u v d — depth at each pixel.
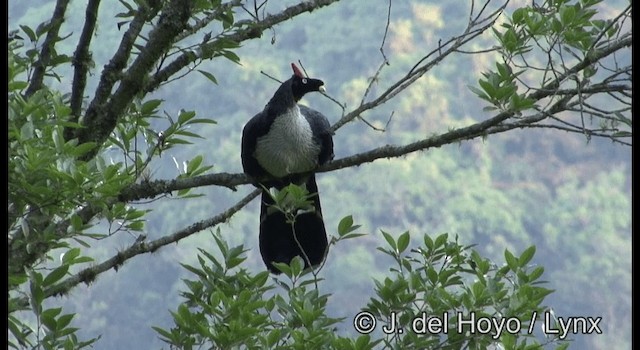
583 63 9.61
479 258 10.07
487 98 9.51
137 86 9.88
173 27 9.86
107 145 10.70
